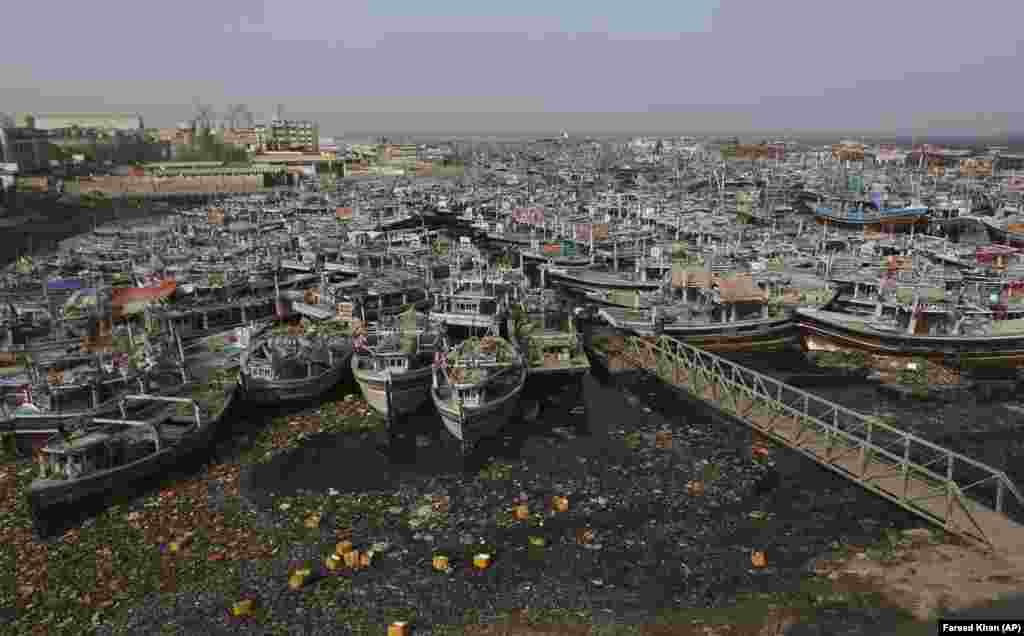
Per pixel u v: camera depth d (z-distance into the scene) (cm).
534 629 3878
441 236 17150
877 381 7606
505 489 5422
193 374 7181
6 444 5906
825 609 3912
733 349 8388
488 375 6378
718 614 3950
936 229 16725
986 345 7756
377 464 5844
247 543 4709
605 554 4588
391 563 4500
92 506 5056
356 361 6950
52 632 3900
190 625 3941
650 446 6109
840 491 5303
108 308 8631
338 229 16388
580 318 9619
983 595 3912
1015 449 6006
